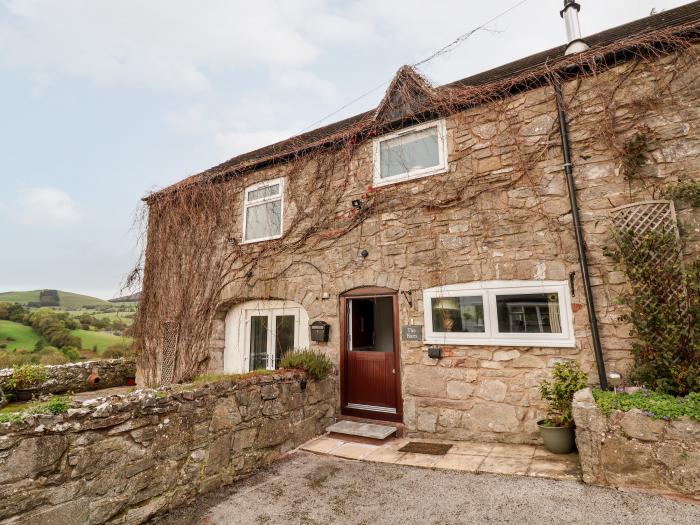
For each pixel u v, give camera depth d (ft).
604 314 15.40
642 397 12.08
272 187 26.73
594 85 17.16
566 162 16.80
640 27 21.13
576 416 12.15
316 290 23.08
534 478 12.35
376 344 27.53
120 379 33.99
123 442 10.50
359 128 22.86
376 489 12.50
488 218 18.47
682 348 12.82
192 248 28.58
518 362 16.85
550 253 16.81
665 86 15.80
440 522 10.03
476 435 17.21
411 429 18.63
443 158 20.27
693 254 13.99
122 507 10.22
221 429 13.53
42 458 8.74
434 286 19.26
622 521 9.37
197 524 10.66
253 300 26.55
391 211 21.15
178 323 27.76
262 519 10.82
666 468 10.77
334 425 19.39
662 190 15.02
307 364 18.81
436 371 18.58
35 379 26.94
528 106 18.49
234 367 26.63
